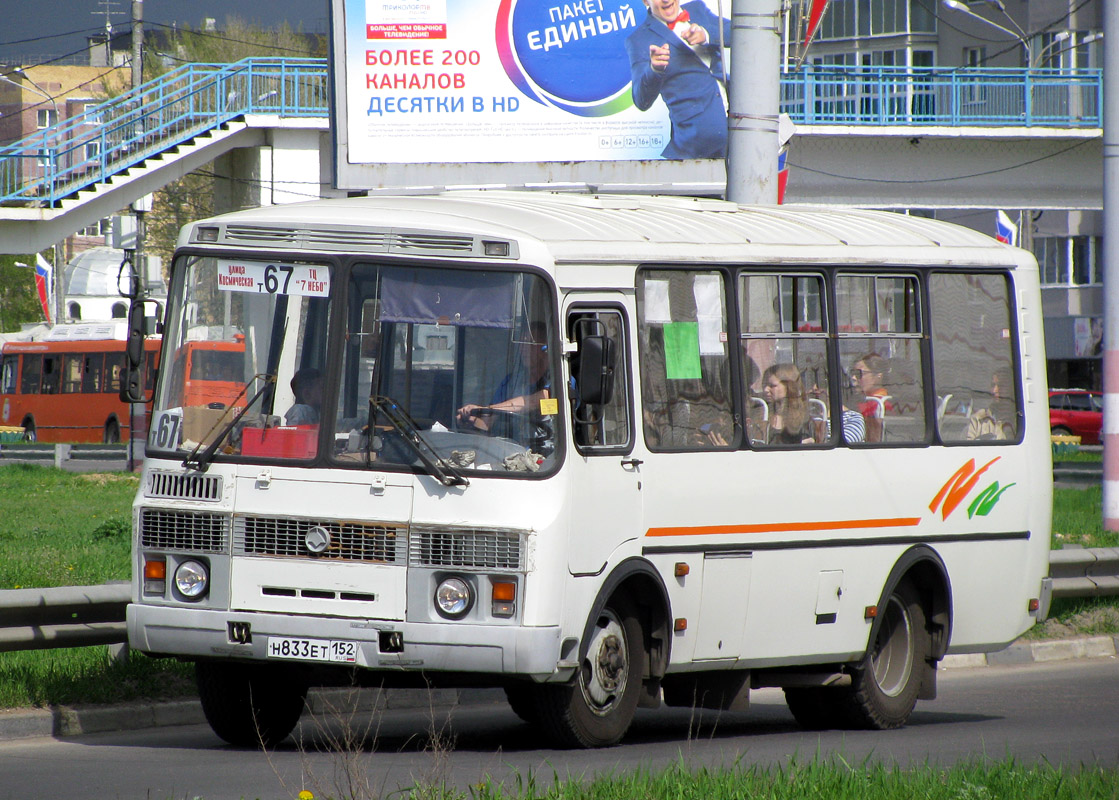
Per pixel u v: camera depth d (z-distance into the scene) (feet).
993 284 123.95
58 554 181.16
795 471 108.17
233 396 95.35
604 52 343.87
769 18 156.76
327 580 91.71
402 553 91.04
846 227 119.34
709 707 109.29
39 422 554.05
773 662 108.37
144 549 95.09
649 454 99.60
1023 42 432.25
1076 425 533.14
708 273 105.40
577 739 96.53
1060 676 150.51
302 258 95.50
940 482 117.70
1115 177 214.90
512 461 92.02
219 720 99.96
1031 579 124.88
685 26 343.87
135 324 99.19
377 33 341.41
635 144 345.51
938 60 587.27
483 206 102.58
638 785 76.89
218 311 96.89
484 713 123.44
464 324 93.81
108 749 99.19
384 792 80.69
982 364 122.42
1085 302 593.42
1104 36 215.10
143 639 94.53
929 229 124.77
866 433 113.70
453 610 90.43
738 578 104.99
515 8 343.26
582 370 91.71
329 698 119.44
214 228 97.66
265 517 92.73
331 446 92.73
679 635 102.17
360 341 93.91
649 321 101.04
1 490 304.71
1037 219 550.77
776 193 158.51
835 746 105.91
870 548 113.09
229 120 396.37
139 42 464.24
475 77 343.46
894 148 409.28
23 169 388.16
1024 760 97.04
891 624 118.21
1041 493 125.70
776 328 109.40
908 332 117.60
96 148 388.16
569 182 345.10
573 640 93.04
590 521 94.53
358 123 342.44
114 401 542.57
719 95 345.10
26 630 107.14
